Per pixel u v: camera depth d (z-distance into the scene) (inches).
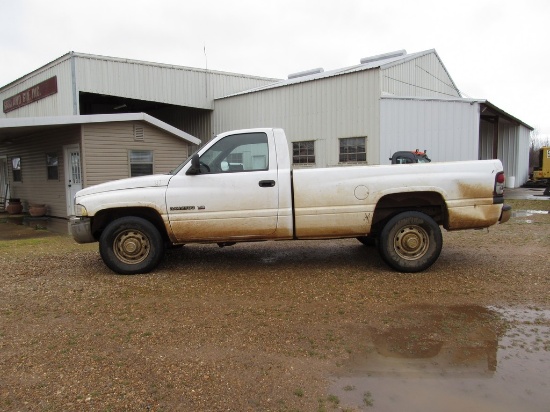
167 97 740.0
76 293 202.2
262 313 174.9
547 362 132.8
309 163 661.3
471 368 129.4
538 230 371.2
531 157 1688.0
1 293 204.4
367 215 224.2
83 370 130.0
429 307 179.6
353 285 209.5
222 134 231.9
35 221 561.6
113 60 671.8
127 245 233.5
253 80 863.7
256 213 224.8
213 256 279.0
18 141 662.5
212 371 129.1
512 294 194.1
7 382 123.3
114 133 522.6
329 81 631.8
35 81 730.8
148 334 155.5
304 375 126.6
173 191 226.4
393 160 424.5
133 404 112.4
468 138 608.7
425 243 228.1
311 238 231.0
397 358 136.2
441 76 871.7
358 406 111.0
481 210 224.8
